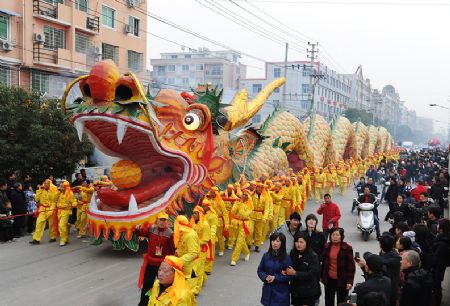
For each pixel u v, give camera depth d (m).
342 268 6.17
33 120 13.76
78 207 12.22
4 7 20.05
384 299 4.29
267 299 5.79
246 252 10.37
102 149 10.44
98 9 25.69
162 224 6.73
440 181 15.36
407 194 14.32
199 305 7.46
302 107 60.12
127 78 9.03
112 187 11.05
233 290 8.27
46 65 21.86
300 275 5.63
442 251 6.92
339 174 22.86
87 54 24.80
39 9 21.39
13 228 12.02
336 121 29.84
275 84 17.44
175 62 60.91
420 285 5.63
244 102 14.74
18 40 20.83
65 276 8.89
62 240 11.34
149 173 10.59
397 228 7.34
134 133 9.81
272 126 18.11
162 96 10.78
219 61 59.34
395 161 41.25
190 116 10.87
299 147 20.27
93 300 7.62
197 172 11.01
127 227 9.73
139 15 29.33
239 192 10.34
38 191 11.51
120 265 9.74
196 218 7.75
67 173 15.02
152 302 5.09
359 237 13.33
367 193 13.38
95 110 8.92
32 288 8.13
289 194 13.41
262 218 11.12
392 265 5.80
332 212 10.21
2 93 13.88
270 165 16.20
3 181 11.45
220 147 12.30
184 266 6.24
